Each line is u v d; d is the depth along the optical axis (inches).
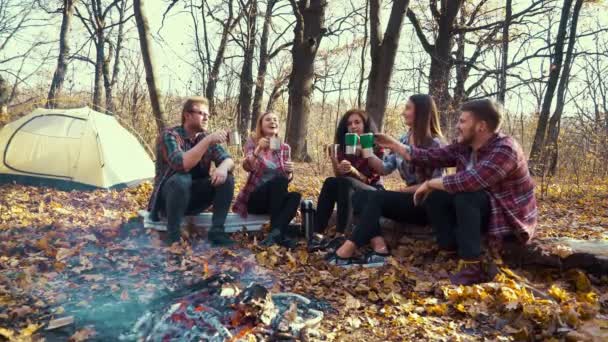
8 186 258.5
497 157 134.7
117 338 97.7
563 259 137.3
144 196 256.4
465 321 112.2
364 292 127.4
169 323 99.6
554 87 456.4
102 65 613.9
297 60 580.1
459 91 658.2
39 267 138.3
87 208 224.8
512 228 138.7
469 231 135.4
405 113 164.4
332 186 169.3
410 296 125.6
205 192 168.6
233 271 138.0
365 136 163.9
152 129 368.5
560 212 261.9
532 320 109.2
